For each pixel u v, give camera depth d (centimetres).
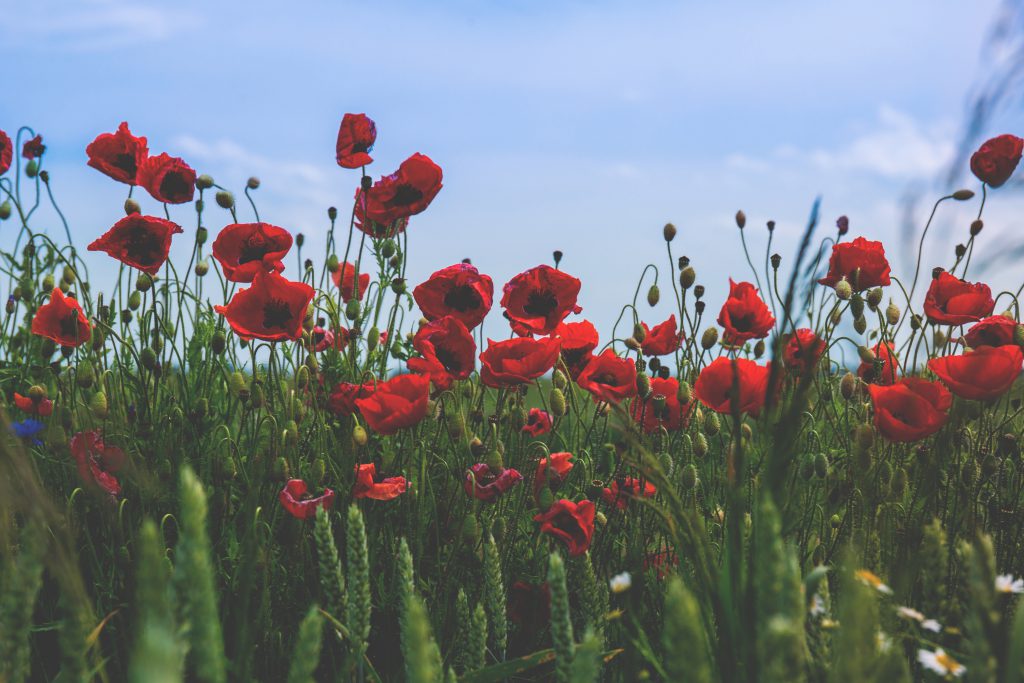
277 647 226
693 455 282
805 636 141
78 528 241
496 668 170
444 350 247
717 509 249
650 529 257
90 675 135
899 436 215
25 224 340
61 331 282
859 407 285
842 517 252
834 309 296
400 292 308
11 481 122
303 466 279
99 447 253
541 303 280
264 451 269
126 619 218
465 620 216
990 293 284
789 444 132
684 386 262
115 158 328
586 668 127
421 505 239
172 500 259
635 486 251
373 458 288
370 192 300
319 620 115
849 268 291
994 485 283
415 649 117
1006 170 293
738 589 139
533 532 271
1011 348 215
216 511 260
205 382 324
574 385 299
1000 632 129
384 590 245
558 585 150
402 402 223
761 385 215
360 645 163
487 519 248
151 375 315
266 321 259
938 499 246
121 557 225
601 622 197
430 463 282
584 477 264
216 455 272
